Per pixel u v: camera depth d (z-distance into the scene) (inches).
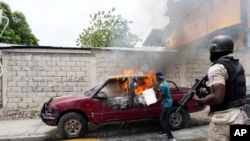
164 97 249.3
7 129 310.8
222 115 94.0
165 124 247.1
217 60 97.0
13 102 385.4
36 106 390.0
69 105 265.6
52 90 394.3
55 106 266.5
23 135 280.7
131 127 307.3
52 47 390.0
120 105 273.4
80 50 399.5
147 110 278.1
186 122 284.2
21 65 386.3
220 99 89.4
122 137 268.4
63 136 265.9
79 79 401.4
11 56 384.2
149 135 272.2
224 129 94.0
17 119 376.5
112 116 271.4
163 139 253.3
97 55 406.0
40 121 358.9
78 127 268.7
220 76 91.4
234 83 93.4
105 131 293.7
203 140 242.2
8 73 383.9
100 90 274.5
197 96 107.4
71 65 399.2
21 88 386.9
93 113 268.1
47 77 393.4
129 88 278.2
